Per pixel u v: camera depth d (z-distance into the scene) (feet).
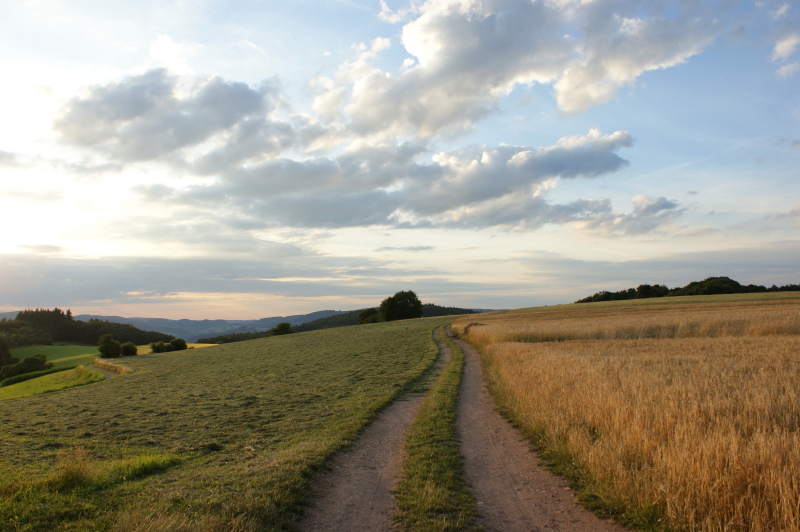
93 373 173.06
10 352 342.85
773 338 83.71
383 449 32.37
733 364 49.01
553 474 25.85
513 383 49.57
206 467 28.22
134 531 16.24
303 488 23.09
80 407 71.67
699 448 19.62
